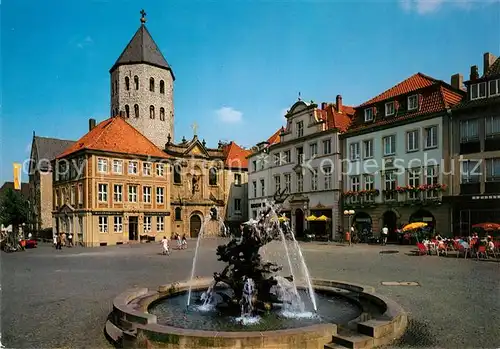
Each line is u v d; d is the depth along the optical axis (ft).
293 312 35.65
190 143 199.82
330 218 145.89
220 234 203.10
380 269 65.00
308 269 66.44
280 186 173.58
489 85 104.12
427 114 115.03
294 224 163.22
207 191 204.33
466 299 41.42
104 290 50.14
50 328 33.22
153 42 207.10
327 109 158.40
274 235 37.96
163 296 41.22
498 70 105.60
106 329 31.55
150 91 201.16
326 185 148.56
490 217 101.30
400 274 59.06
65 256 102.94
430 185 112.78
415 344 27.55
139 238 163.12
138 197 165.68
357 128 138.92
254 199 191.83
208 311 36.27
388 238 127.44
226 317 34.35
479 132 104.63
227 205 211.41
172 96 212.84
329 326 27.22
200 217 199.62
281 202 38.93
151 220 169.48
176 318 34.01
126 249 126.00
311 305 37.99
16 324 34.47
